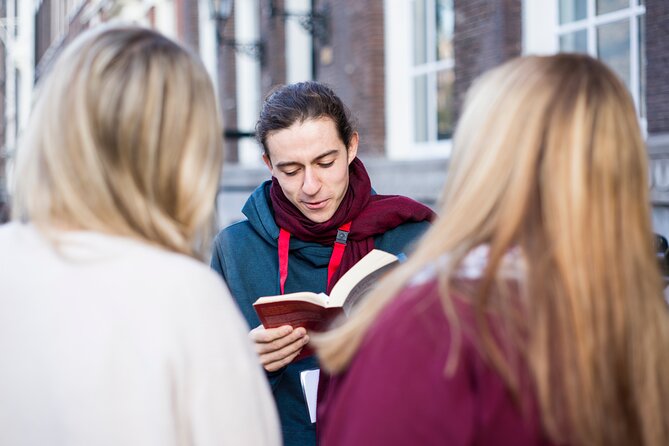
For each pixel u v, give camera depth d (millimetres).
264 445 1255
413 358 1077
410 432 1065
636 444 1106
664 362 1119
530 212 1111
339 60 7430
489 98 1178
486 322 1068
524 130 1123
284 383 2150
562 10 4879
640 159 1136
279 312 1885
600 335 1071
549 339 1062
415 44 6621
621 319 1084
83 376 1160
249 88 9984
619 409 1091
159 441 1150
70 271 1213
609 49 4562
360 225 2191
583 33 4727
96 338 1173
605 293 1082
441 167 5289
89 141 1222
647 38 4027
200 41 11453
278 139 2115
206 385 1199
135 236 1251
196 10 11453
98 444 1146
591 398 1062
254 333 1924
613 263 1088
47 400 1177
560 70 1154
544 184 1103
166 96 1263
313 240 2213
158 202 1267
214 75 10852
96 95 1234
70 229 1246
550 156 1104
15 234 1285
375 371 1100
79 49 1271
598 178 1099
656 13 3967
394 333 1099
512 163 1124
